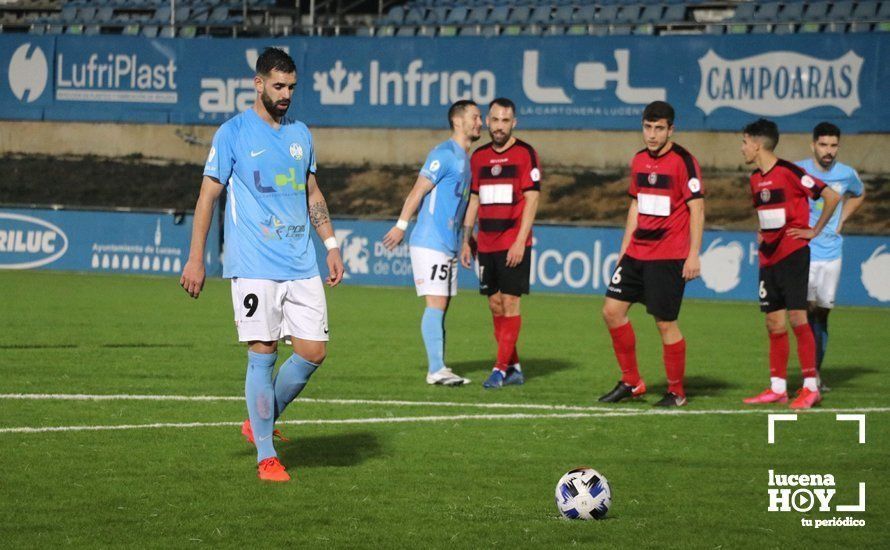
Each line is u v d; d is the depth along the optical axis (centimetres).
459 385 3219
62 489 1914
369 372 3459
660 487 2011
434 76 7150
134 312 5084
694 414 2789
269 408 2000
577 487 1773
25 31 8975
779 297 2977
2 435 2381
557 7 8212
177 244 7269
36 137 7838
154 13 8806
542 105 6969
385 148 7394
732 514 1825
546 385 3269
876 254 6178
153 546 1584
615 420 2681
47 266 7456
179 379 3225
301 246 1991
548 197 7144
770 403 2994
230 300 5769
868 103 6425
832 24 7381
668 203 2853
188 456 2191
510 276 3167
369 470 2097
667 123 2858
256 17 8719
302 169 1995
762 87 6588
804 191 2909
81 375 3269
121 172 7706
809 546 1655
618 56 6806
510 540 1644
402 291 6550
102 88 7669
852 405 2977
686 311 5753
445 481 2022
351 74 7300
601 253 6556
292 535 1652
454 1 8525
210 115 7519
